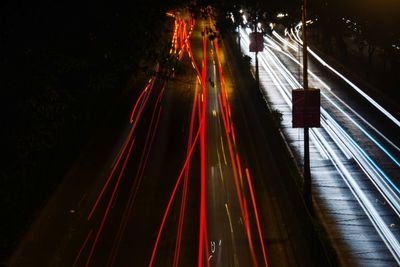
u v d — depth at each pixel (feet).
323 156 136.26
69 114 94.63
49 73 66.95
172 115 161.07
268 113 153.99
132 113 162.71
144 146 135.03
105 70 67.26
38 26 69.97
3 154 67.92
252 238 85.71
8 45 66.59
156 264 77.46
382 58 240.12
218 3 78.79
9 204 86.07
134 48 65.26
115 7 66.23
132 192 106.63
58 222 92.22
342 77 230.68
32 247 82.94
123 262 78.28
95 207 99.30
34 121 69.31
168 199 102.94
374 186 116.26
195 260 78.43
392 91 200.95
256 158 125.39
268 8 106.42
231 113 162.91
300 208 85.81
